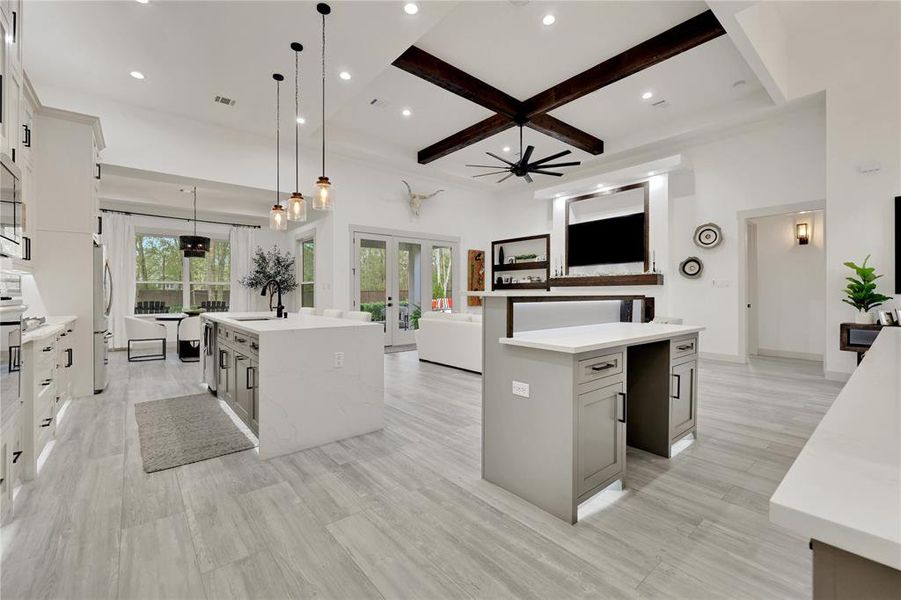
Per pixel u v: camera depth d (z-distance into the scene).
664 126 6.22
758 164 5.67
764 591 1.48
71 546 1.72
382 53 3.73
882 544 0.37
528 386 2.09
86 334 4.02
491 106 5.17
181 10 3.18
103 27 3.40
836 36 4.65
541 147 7.18
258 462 2.57
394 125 6.32
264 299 8.80
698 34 3.88
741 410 3.62
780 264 6.73
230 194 7.69
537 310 2.47
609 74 4.56
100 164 4.57
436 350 5.93
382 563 1.63
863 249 4.50
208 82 4.28
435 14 3.22
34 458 2.30
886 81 4.38
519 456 2.14
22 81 2.98
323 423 2.87
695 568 1.61
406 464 2.55
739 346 5.85
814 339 6.39
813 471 0.51
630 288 6.76
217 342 3.92
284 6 3.13
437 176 8.16
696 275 6.14
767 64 4.25
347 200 7.07
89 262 3.99
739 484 2.29
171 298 8.03
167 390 4.32
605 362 2.08
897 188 4.32
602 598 1.45
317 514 1.98
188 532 1.82
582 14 3.84
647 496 2.16
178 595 1.46
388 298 7.64
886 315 4.23
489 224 9.41
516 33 4.11
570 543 1.76
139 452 2.69
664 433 2.64
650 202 6.57
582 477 1.96
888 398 0.83
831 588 0.46
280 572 1.58
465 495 2.17
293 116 5.13
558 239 7.91
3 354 1.88
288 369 2.72
